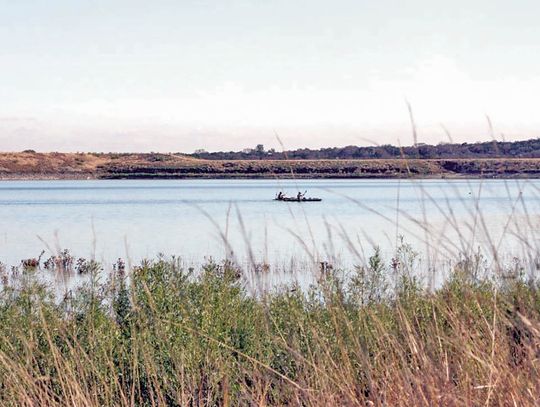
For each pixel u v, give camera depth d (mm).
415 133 7242
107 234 83438
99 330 12023
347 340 8211
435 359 7031
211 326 12219
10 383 9781
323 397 7352
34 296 13422
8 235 82500
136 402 10922
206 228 88375
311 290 11672
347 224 81875
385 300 9383
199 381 11039
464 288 7496
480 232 7395
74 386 9188
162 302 12625
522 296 7059
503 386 6570
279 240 60688
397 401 6879
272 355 10461
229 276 13180
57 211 131500
